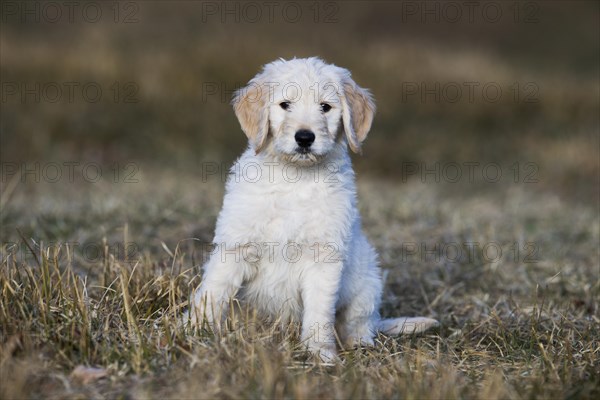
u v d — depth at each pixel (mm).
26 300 5023
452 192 13203
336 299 5449
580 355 5262
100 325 4930
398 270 7793
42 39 19656
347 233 5441
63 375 4309
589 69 26078
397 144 15562
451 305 6977
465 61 21766
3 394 4012
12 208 9008
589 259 8555
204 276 5465
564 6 31938
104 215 8875
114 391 4227
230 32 21078
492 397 4242
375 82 18344
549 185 14117
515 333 5918
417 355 4906
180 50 18891
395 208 10305
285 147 5219
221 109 16172
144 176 12664
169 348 4707
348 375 4605
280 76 5434
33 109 15281
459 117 17422
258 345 4641
